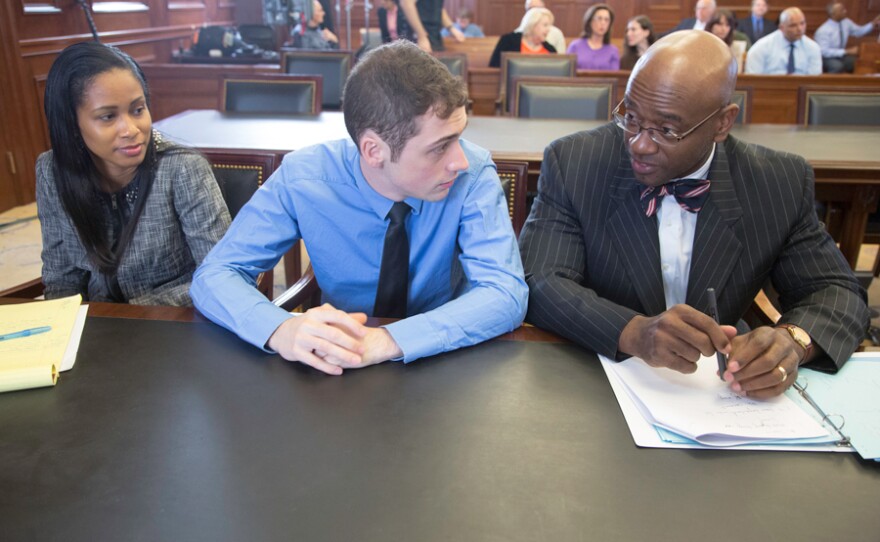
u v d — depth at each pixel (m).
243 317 1.11
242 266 1.27
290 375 1.01
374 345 1.05
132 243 1.51
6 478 0.80
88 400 0.95
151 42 5.36
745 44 5.81
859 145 2.66
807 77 4.26
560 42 5.54
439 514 0.75
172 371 1.02
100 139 1.36
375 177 1.21
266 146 2.47
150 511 0.75
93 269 1.54
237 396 0.96
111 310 1.22
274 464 0.82
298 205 1.30
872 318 2.81
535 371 1.04
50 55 4.13
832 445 0.87
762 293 1.52
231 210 1.80
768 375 0.95
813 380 1.01
